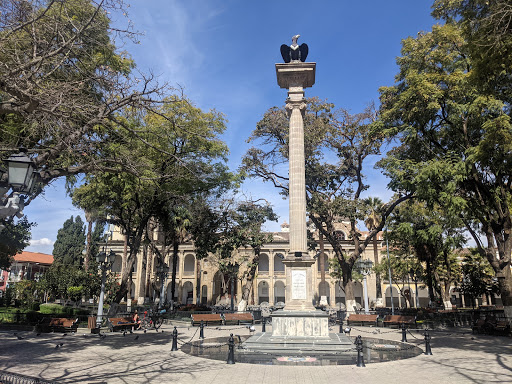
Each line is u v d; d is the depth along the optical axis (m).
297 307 17.14
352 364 12.36
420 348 15.73
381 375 10.70
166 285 63.84
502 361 12.55
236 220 37.16
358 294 64.38
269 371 11.23
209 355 14.07
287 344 15.31
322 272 46.00
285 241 64.69
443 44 21.73
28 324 21.17
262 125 35.38
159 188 21.31
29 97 8.71
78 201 29.62
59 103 9.12
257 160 36.28
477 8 13.48
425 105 21.61
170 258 65.56
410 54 23.23
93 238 67.81
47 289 40.91
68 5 11.44
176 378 10.18
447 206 21.11
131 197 23.58
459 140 22.81
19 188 6.64
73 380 9.69
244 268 64.62
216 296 65.25
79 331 21.25
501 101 18.48
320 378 10.34
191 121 22.16
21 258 64.50
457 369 11.35
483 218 22.66
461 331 22.34
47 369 11.00
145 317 25.11
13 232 36.09
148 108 10.91
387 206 32.53
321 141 32.88
